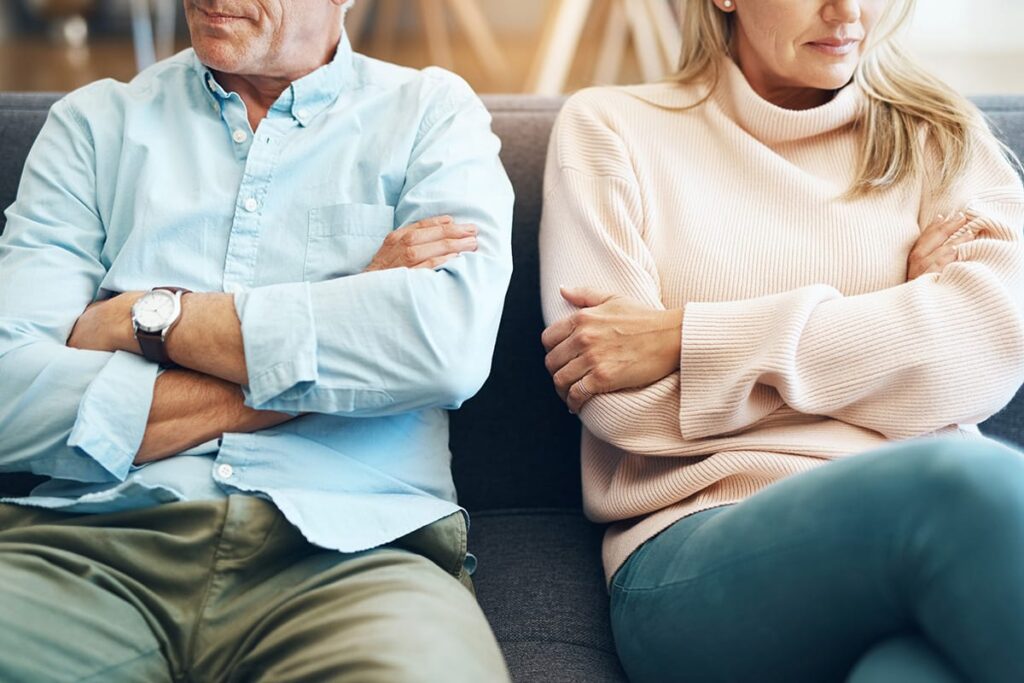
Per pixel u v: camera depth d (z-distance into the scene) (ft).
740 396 4.43
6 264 4.53
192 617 3.88
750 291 4.89
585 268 4.94
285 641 3.67
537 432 5.41
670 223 5.05
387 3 15.53
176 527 4.02
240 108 4.82
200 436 4.24
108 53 16.49
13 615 3.65
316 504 4.05
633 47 11.84
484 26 14.64
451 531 4.27
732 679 3.78
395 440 4.51
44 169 4.75
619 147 5.18
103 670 3.71
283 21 4.67
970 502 3.16
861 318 4.47
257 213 4.68
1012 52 16.07
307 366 4.13
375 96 4.97
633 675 4.14
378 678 3.29
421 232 4.51
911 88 5.26
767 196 5.06
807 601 3.51
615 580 4.44
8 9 17.46
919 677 3.19
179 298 4.30
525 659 4.26
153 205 4.64
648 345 4.63
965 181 5.02
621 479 4.73
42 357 4.21
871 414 4.52
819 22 4.96
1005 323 4.43
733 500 4.42
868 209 5.00
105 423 4.14
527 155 5.67
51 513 4.17
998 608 3.04
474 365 4.29
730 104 5.32
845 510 3.42
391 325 4.21
